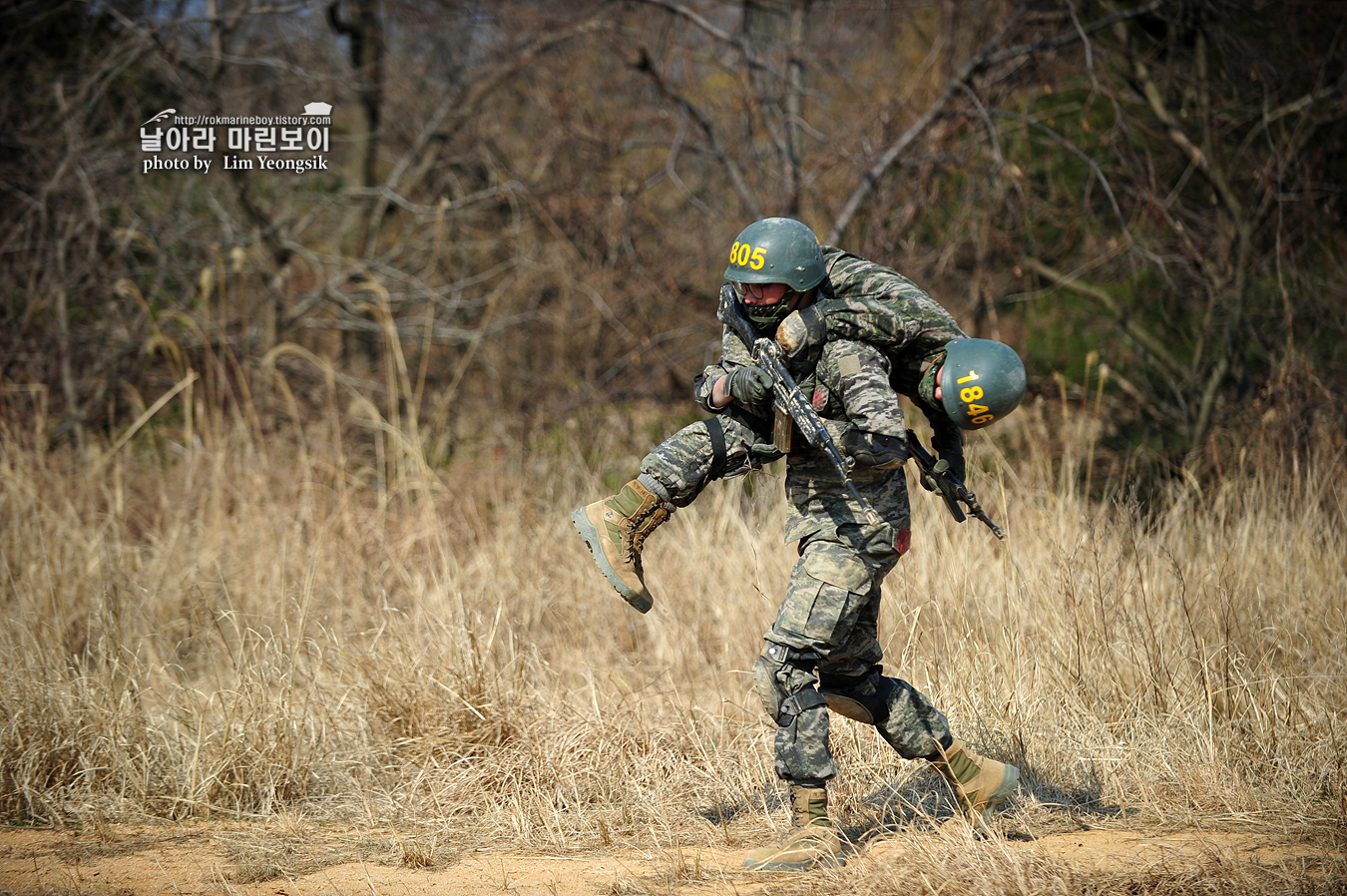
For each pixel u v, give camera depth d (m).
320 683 11.28
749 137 24.03
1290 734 9.61
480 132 29.02
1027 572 11.98
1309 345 19.55
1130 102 22.11
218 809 9.36
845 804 9.16
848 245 23.22
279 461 18.41
